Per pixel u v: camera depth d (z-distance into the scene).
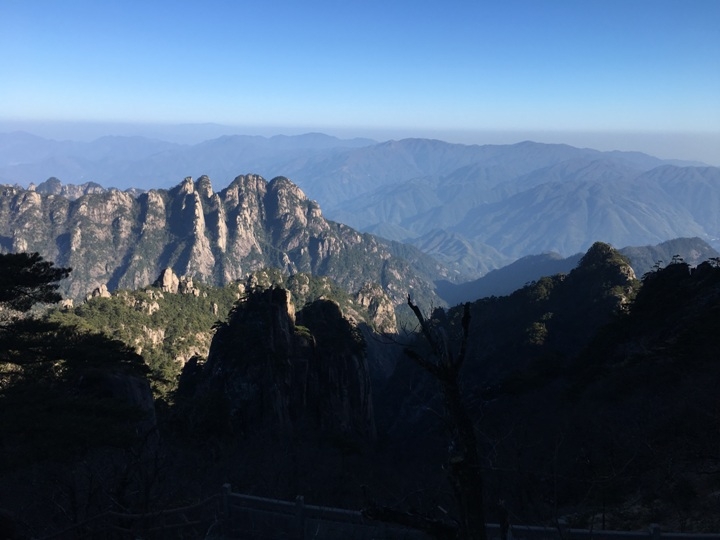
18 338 21.98
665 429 26.91
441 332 8.75
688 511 18.81
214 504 16.66
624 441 27.12
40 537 13.54
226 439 49.34
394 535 13.80
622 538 12.91
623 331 80.38
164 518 15.17
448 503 13.52
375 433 102.56
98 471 16.94
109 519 14.87
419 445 65.00
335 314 116.12
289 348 84.25
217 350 79.56
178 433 46.94
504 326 152.62
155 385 71.69
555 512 10.16
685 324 61.91
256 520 15.41
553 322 132.25
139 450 17.31
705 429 24.22
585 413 42.38
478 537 8.12
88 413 20.17
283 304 90.62
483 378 122.19
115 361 26.06
